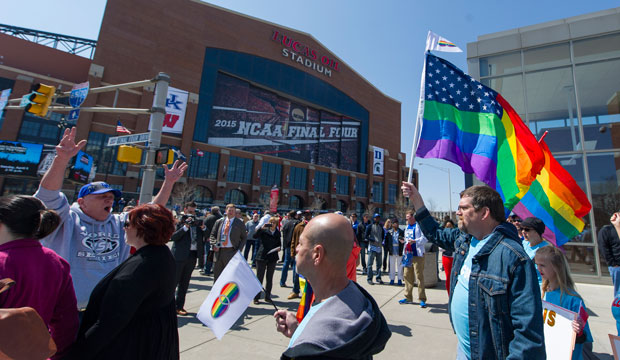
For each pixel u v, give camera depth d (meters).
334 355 1.02
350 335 1.08
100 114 40.44
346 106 70.38
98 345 1.65
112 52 42.69
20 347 1.28
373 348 1.11
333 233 1.32
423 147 3.67
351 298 1.22
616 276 4.54
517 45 10.87
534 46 10.65
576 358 2.56
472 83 3.80
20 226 1.69
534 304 1.65
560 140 10.01
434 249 8.46
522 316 1.65
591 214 9.19
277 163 58.59
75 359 1.66
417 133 3.62
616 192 9.02
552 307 2.62
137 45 44.72
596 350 4.19
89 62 44.19
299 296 6.60
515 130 3.48
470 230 2.14
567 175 4.51
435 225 2.76
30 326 1.33
